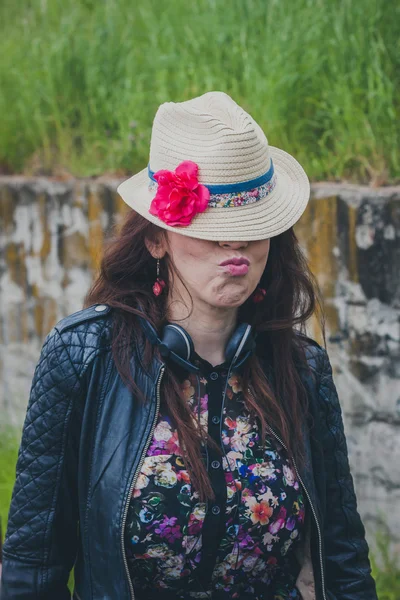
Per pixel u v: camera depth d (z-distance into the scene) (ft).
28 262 25.03
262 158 10.96
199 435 10.87
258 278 11.10
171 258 11.26
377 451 19.63
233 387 11.43
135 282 11.77
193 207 10.60
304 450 11.53
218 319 11.34
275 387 11.69
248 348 11.34
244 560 11.18
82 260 23.93
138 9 28.25
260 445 11.23
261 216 10.82
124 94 25.85
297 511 11.34
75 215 23.89
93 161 25.13
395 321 19.16
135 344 11.20
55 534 11.27
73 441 11.12
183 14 27.07
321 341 20.02
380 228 19.12
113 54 27.02
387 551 19.57
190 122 10.95
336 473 12.23
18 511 11.19
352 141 21.53
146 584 11.07
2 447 25.16
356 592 12.19
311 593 11.69
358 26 23.17
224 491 10.84
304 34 23.89
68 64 27.40
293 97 23.20
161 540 10.70
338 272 19.69
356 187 19.81
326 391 12.17
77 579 11.30
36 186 24.50
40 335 25.11
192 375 11.30
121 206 23.08
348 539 12.30
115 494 10.64
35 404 11.16
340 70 23.04
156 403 10.89
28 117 27.17
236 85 23.93
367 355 19.56
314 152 22.26
